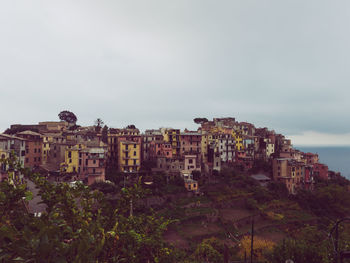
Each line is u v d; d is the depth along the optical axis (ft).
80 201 18.78
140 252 20.89
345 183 303.48
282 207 226.58
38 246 11.93
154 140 278.46
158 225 23.15
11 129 263.29
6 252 12.14
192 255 117.29
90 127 321.52
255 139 339.77
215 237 162.20
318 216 223.71
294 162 279.90
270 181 270.87
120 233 17.94
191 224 177.37
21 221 14.87
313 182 281.54
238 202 219.41
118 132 273.54
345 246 50.03
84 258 12.57
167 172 237.45
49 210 16.74
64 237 15.98
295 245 54.29
